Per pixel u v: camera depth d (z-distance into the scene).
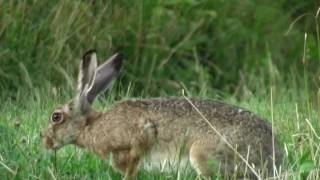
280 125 11.66
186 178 9.87
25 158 10.08
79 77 10.85
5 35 14.48
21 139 10.66
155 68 15.66
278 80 16.09
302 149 10.45
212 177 9.80
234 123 9.85
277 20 17.70
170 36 16.22
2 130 10.83
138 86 15.41
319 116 11.26
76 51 14.81
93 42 14.92
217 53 16.91
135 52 15.55
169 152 10.11
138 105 10.38
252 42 17.22
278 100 14.40
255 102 13.84
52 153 10.64
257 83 15.84
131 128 10.27
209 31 17.06
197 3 16.97
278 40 17.41
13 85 14.25
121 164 10.35
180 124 10.05
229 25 17.22
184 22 16.59
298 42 17.33
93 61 10.89
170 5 16.53
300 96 15.06
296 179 9.58
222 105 10.12
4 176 9.64
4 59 14.34
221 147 9.75
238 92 16.05
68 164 10.23
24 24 14.63
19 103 13.50
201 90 14.93
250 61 16.89
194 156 9.89
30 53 14.54
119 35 15.45
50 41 14.68
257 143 9.77
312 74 16.06
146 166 10.28
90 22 15.06
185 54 16.31
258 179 9.46
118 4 15.55
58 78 14.40
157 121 10.17
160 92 15.34
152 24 15.98
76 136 10.72
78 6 15.00
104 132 10.45
